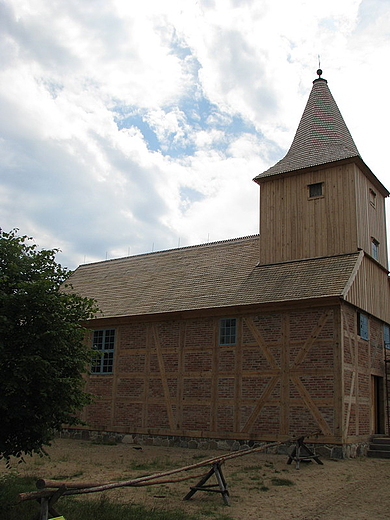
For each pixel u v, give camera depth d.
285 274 17.73
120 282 23.42
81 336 9.81
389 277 20.23
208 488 10.32
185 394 17.72
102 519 7.92
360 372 16.25
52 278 10.00
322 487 10.80
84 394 9.77
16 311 8.98
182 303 18.88
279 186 19.36
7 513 8.13
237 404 16.48
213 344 17.52
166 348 18.62
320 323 15.56
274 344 16.25
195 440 17.09
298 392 15.45
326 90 21.22
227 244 21.97
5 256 9.69
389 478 11.84
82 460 14.50
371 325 17.80
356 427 15.39
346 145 19.45
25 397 8.78
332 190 18.08
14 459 14.35
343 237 17.47
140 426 18.48
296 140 20.53
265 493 10.24
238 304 17.02
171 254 23.73
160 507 9.05
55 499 6.73
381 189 20.33
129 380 19.25
